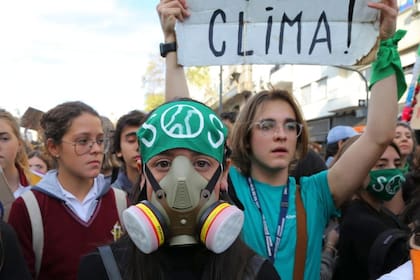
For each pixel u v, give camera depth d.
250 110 2.11
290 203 2.04
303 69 20.98
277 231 1.96
